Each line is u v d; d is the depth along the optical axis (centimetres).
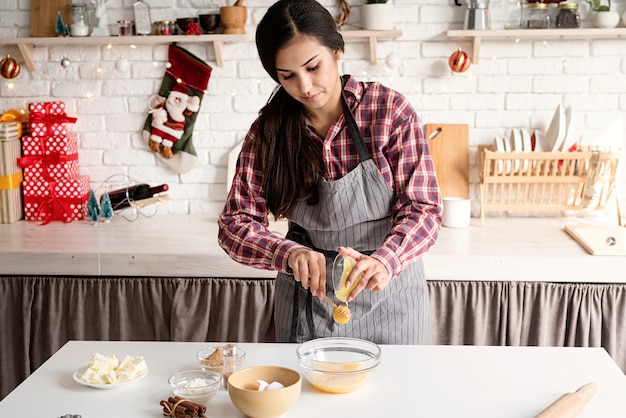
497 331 289
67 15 350
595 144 346
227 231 204
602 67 341
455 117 349
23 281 299
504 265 283
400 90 349
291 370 164
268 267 193
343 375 164
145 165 362
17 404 162
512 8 333
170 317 298
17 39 342
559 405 153
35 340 302
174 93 352
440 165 349
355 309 212
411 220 194
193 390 162
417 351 190
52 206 349
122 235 322
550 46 341
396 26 345
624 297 282
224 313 293
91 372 171
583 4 337
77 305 298
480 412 157
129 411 159
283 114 204
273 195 208
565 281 284
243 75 353
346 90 203
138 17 342
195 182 362
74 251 295
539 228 330
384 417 155
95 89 358
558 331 287
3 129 339
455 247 296
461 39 342
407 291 213
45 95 360
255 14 348
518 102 346
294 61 183
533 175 332
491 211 355
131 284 296
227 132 358
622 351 286
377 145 202
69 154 348
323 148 205
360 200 206
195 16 350
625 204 347
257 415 154
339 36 191
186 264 292
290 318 216
